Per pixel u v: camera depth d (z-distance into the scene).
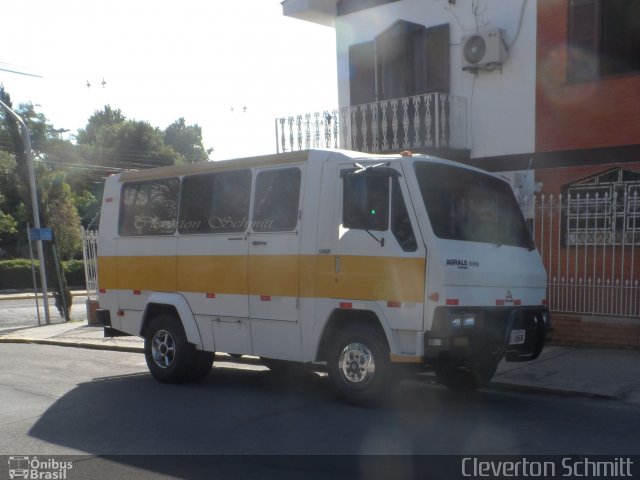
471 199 7.95
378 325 7.65
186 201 9.63
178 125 66.19
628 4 11.58
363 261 7.61
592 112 11.88
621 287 10.95
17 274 37.00
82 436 7.00
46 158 51.03
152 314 10.13
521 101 12.77
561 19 12.21
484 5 13.23
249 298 8.72
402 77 14.52
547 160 12.42
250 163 8.87
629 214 11.18
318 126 14.96
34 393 9.31
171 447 6.50
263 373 10.70
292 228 8.31
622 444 6.35
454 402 8.20
